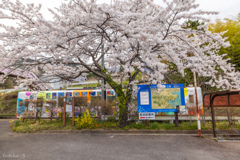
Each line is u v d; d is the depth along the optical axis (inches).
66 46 263.4
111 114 358.6
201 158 160.6
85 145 208.1
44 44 225.1
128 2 257.6
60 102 382.9
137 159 157.5
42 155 170.7
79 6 198.5
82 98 359.6
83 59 351.6
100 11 179.8
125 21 214.2
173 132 283.3
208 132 279.3
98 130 290.8
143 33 173.9
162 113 362.3
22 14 245.6
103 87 385.4
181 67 239.8
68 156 166.7
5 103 788.6
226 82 278.2
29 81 306.3
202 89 428.5
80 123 305.6
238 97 252.2
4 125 415.2
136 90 299.3
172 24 245.3
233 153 175.6
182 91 310.5
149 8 251.1
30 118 383.2
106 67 403.5
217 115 344.5
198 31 233.9
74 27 195.5
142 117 307.0
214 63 266.8
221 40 226.1
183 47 256.7
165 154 171.9
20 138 253.8
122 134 275.1
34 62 282.8
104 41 277.0
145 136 259.3
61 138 249.3
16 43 249.4
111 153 175.5
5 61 250.5
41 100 401.7
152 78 256.4
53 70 324.2
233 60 552.1
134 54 232.2
